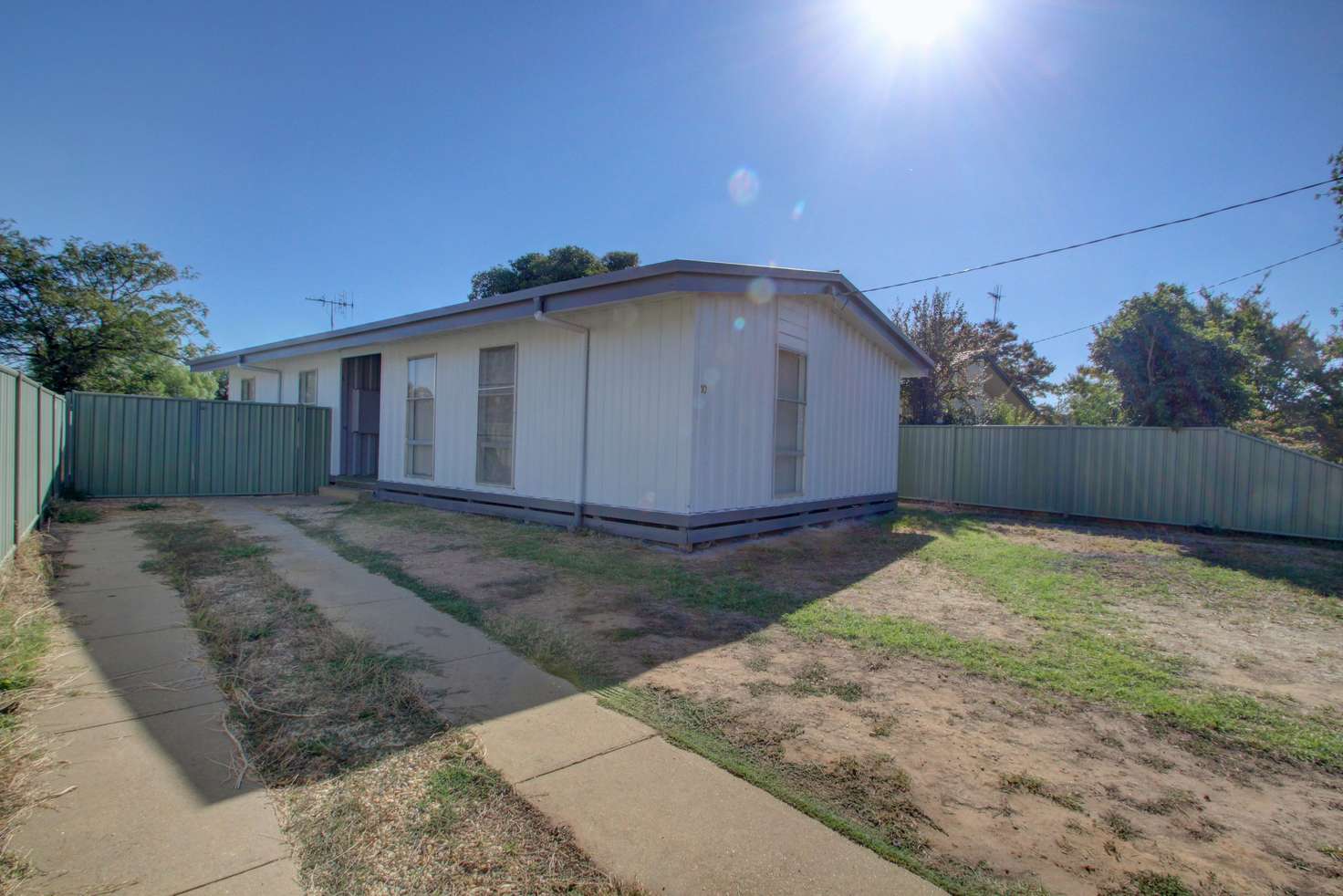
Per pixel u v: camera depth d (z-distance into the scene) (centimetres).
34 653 380
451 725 307
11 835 217
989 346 2055
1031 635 474
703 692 356
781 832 231
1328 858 229
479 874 206
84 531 812
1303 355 1936
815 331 971
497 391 981
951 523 1100
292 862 209
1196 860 225
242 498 1218
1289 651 457
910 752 295
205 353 2730
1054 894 204
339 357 1359
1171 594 616
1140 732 324
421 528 864
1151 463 1109
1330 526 930
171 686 346
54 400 908
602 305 776
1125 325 1412
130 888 194
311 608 492
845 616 509
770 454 869
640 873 207
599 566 656
